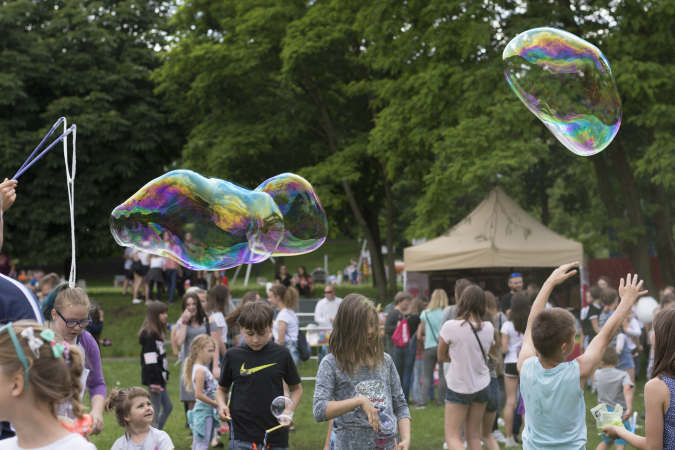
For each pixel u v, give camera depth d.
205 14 18.09
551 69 4.22
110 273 35.09
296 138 18.25
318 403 3.03
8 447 1.68
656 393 2.68
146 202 3.83
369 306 3.16
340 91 18.17
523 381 3.02
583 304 11.86
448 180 12.12
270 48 16.83
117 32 19.30
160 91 18.03
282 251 4.45
